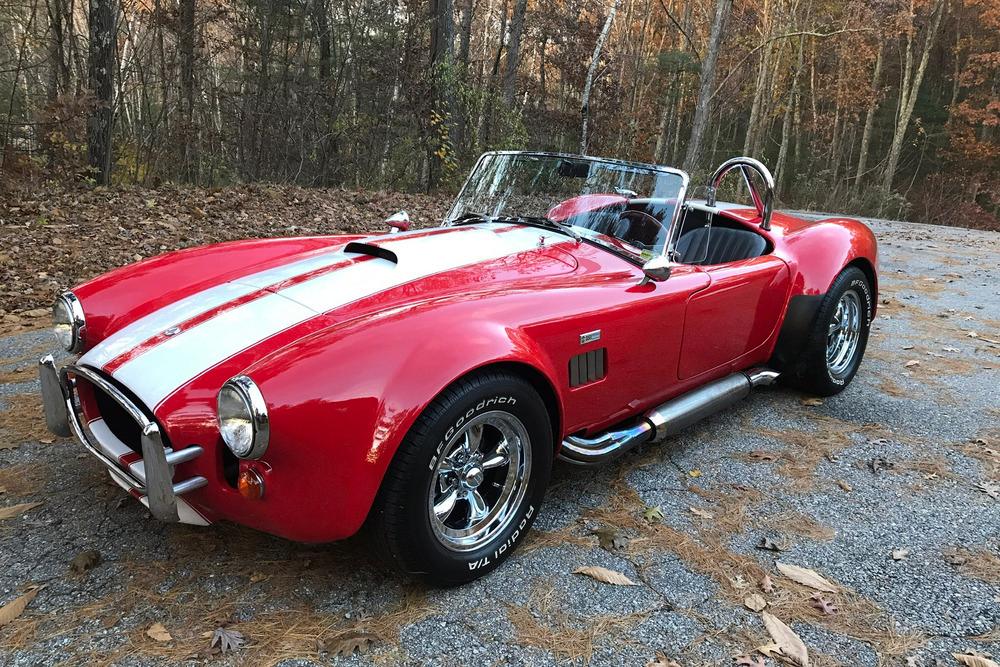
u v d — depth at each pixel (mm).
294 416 1686
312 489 1757
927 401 3832
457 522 2145
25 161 9391
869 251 3887
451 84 13227
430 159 13250
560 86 22906
